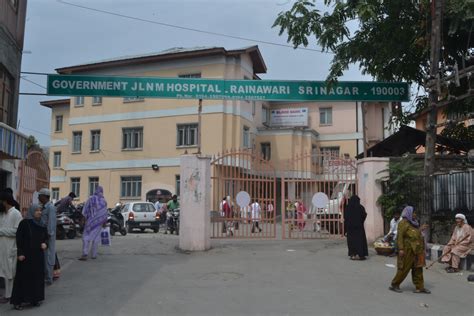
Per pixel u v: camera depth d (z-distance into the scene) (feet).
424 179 44.57
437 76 44.11
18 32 47.21
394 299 28.37
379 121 136.56
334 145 137.28
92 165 120.88
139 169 115.14
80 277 34.17
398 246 30.19
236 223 53.21
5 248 27.71
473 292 30.48
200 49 110.42
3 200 27.96
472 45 52.34
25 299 25.86
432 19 44.73
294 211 54.49
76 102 124.88
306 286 31.42
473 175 38.96
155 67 113.91
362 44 54.19
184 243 46.78
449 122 44.91
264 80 53.21
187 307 26.11
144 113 115.85
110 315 24.66
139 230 91.66
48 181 58.65
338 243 51.13
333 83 53.11
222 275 34.88
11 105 46.09
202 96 52.26
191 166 47.55
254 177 53.31
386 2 51.90
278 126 131.75
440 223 42.96
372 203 48.57
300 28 52.80
